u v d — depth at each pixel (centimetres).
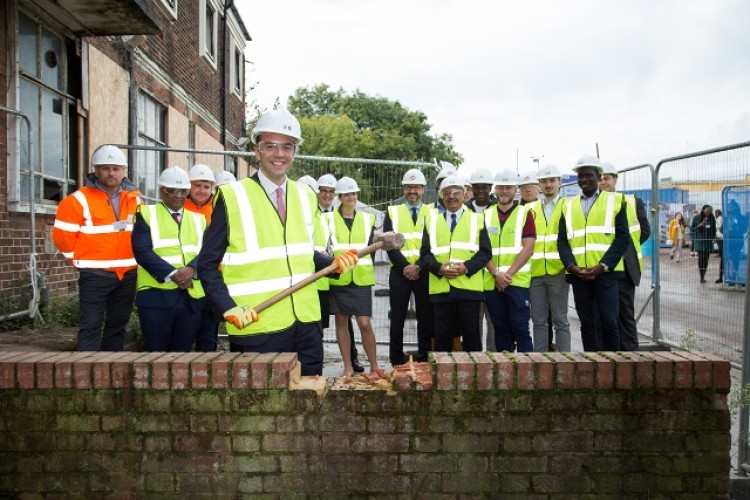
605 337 585
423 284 648
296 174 862
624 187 885
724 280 757
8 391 305
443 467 298
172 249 541
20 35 662
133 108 955
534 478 298
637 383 296
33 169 657
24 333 600
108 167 521
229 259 345
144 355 315
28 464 305
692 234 788
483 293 591
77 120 783
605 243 586
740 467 398
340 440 297
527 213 616
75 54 776
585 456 297
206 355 314
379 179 857
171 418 300
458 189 588
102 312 528
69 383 302
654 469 297
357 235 652
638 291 935
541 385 296
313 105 5016
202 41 1420
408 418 297
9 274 624
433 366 296
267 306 332
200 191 648
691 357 305
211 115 1567
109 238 522
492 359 304
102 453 303
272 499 299
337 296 639
